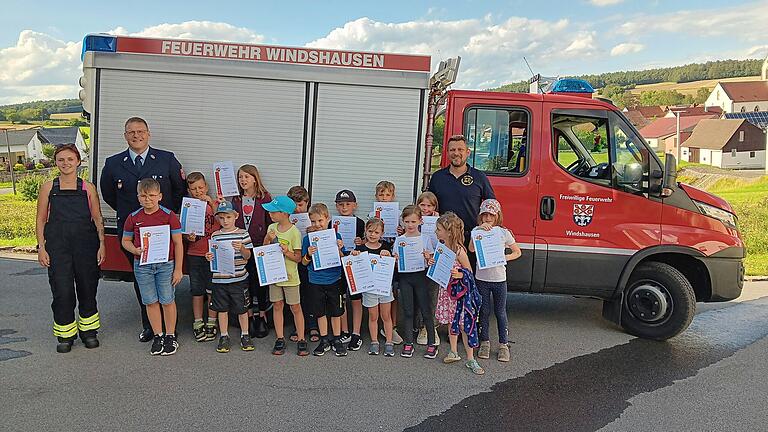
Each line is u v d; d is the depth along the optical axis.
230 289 5.20
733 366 5.19
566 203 5.76
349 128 5.78
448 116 5.84
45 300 7.09
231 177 5.72
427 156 5.90
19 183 26.47
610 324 6.48
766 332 6.24
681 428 4.01
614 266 5.77
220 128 5.79
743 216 15.59
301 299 5.55
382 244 5.44
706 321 6.70
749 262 10.98
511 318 6.66
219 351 5.27
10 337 5.62
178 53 5.71
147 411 4.07
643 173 5.73
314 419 4.02
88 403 4.17
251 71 5.73
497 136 5.84
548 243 5.79
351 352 5.37
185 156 5.82
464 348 5.54
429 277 5.04
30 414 3.99
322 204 5.23
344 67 5.72
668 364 5.22
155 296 5.16
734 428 4.02
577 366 5.14
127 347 5.36
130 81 5.75
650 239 5.73
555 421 4.08
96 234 5.28
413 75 5.73
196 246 5.46
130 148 5.40
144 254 4.99
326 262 5.09
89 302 5.28
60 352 5.18
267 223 5.70
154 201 5.02
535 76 6.69
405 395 4.45
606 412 4.23
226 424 3.91
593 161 5.79
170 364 4.96
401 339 5.68
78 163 5.18
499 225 5.19
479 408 4.25
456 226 4.96
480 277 5.25
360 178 5.84
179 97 5.75
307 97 5.75
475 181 5.48
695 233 5.73
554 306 7.25
